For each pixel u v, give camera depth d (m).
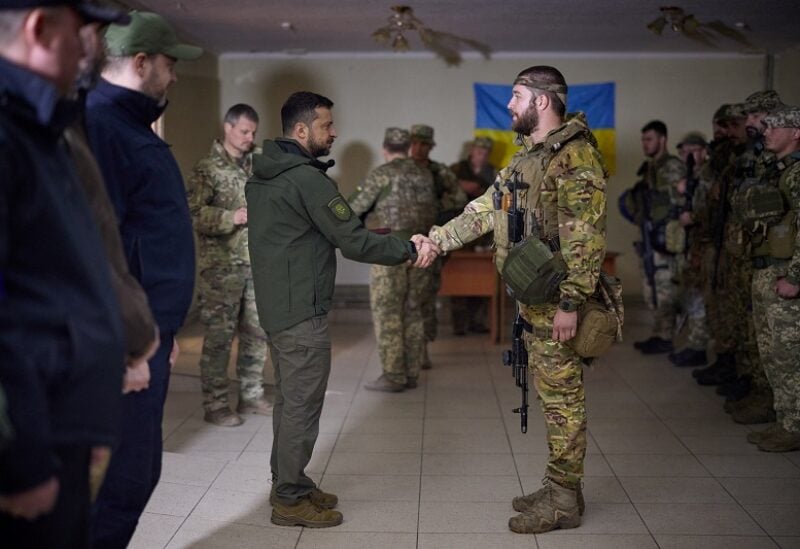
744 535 2.87
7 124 1.30
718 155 4.93
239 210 4.03
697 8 5.45
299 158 2.86
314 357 2.84
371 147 7.74
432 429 4.18
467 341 6.58
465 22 6.02
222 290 4.18
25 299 1.33
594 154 2.73
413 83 7.67
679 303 5.94
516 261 2.72
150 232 2.05
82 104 1.65
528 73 2.84
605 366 5.64
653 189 5.86
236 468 3.54
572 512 2.92
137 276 2.03
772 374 3.83
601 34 6.54
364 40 6.88
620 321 2.82
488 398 4.79
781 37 6.59
